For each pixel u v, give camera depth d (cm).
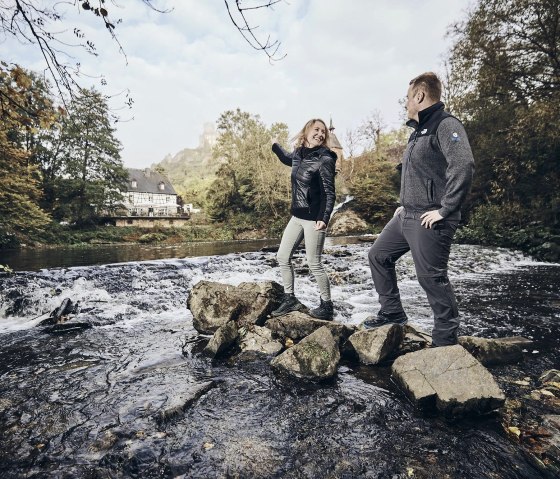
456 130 203
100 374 226
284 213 3816
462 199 201
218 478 123
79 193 2850
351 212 3422
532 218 1171
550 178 1177
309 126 292
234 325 290
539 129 1055
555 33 1102
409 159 231
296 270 681
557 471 129
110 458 136
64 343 296
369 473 126
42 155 2667
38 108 326
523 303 430
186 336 314
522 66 1209
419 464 131
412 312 391
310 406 179
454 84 1528
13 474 127
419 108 231
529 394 192
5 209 1727
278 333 294
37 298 457
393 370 212
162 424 161
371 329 255
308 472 126
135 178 5547
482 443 145
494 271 752
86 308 421
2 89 307
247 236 3522
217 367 238
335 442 146
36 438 151
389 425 159
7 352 273
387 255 269
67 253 1463
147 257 1228
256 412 172
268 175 3762
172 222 4034
